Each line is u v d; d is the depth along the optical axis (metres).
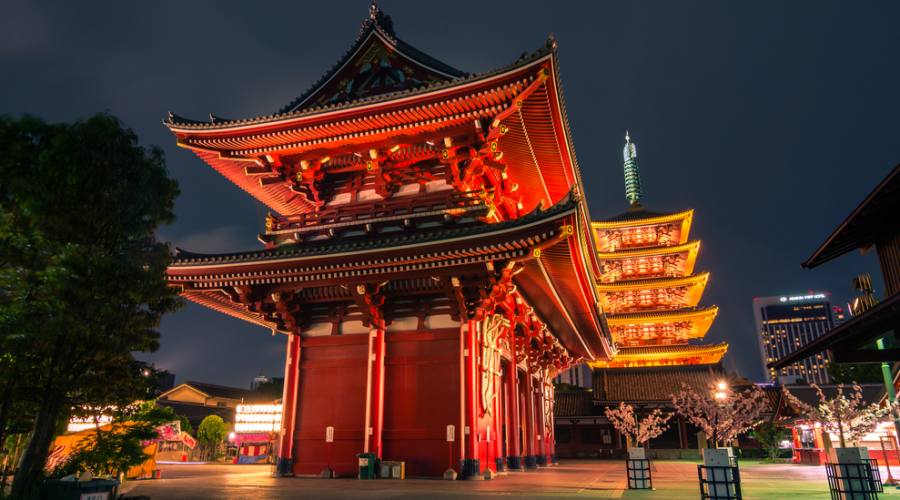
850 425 28.06
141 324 12.23
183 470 32.69
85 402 12.32
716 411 27.86
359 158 27.78
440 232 23.41
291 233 27.61
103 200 11.76
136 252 12.13
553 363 42.53
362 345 24.88
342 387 24.69
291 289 25.03
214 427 56.28
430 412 23.11
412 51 28.34
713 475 12.10
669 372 68.06
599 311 34.72
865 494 13.20
